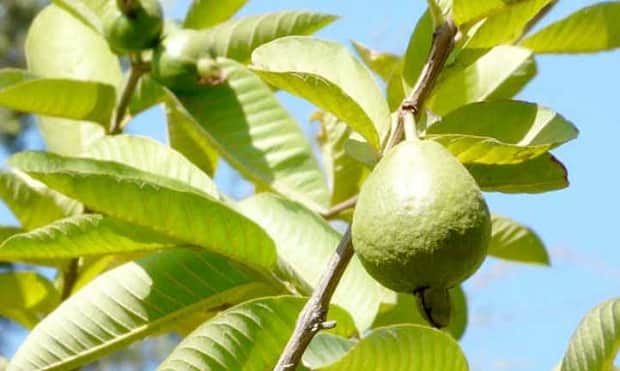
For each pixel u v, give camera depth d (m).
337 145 1.10
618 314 0.85
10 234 1.08
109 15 1.08
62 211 1.08
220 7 1.15
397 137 0.84
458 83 1.00
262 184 1.06
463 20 0.86
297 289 0.93
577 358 0.85
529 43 1.03
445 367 0.82
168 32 1.09
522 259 1.13
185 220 0.89
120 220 0.90
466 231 0.77
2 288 1.07
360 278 0.96
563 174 0.90
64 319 0.93
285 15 1.11
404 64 0.95
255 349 0.86
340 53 0.90
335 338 0.84
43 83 1.07
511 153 0.85
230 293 0.94
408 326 0.80
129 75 1.10
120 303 0.93
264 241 0.91
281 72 0.85
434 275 0.77
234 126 1.07
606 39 1.02
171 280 0.93
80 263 1.07
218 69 1.08
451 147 0.85
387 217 0.78
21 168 0.87
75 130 1.15
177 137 1.14
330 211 1.06
